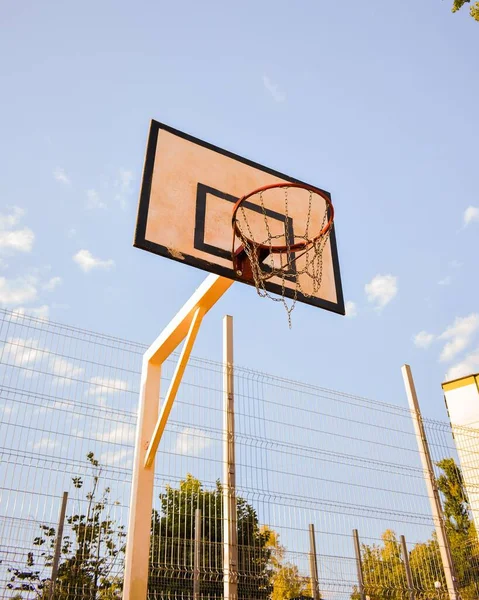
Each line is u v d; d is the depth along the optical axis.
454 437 7.08
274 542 5.13
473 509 6.62
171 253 4.70
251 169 5.62
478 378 10.62
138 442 5.15
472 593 6.23
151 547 4.78
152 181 4.98
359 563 5.46
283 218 5.52
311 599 5.08
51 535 4.20
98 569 4.36
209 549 4.84
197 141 5.45
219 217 5.16
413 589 5.67
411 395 7.14
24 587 4.03
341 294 5.65
